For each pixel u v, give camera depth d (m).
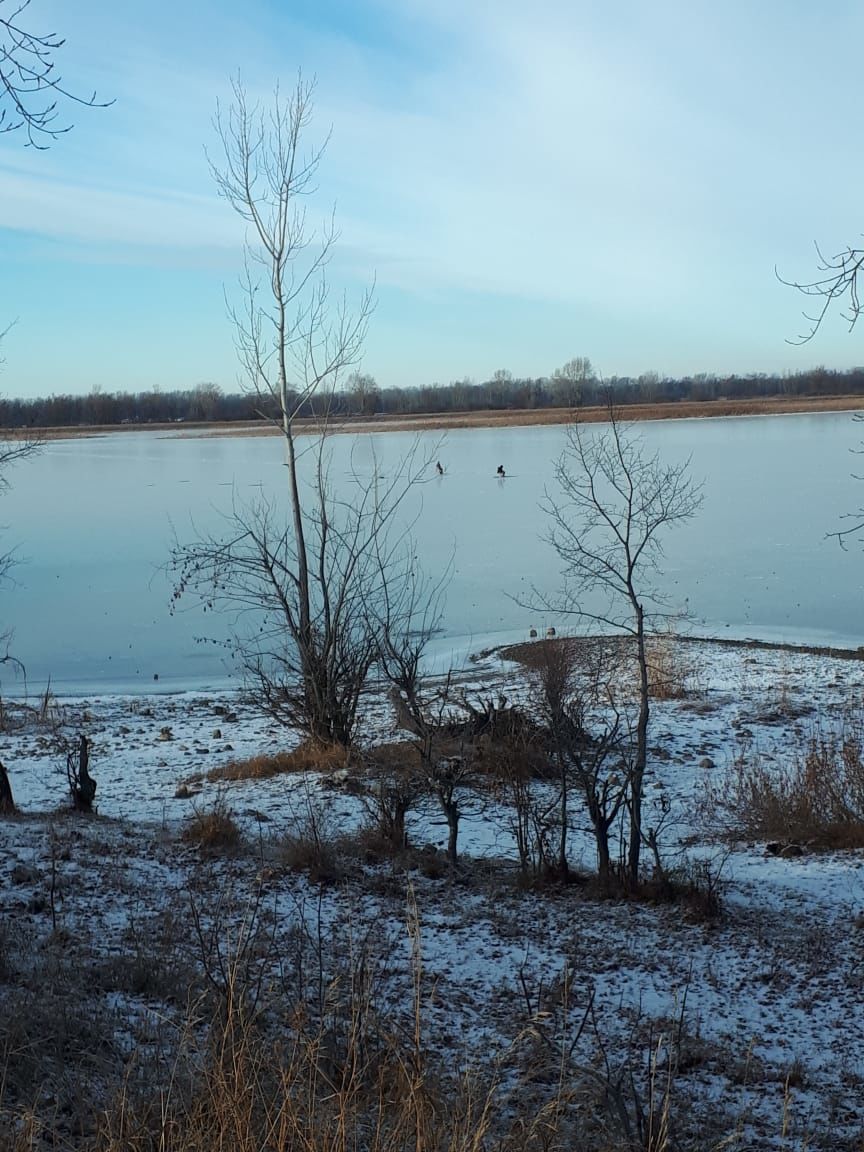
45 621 26.58
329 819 11.00
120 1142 3.64
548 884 8.87
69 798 12.71
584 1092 4.84
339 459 69.19
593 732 14.68
